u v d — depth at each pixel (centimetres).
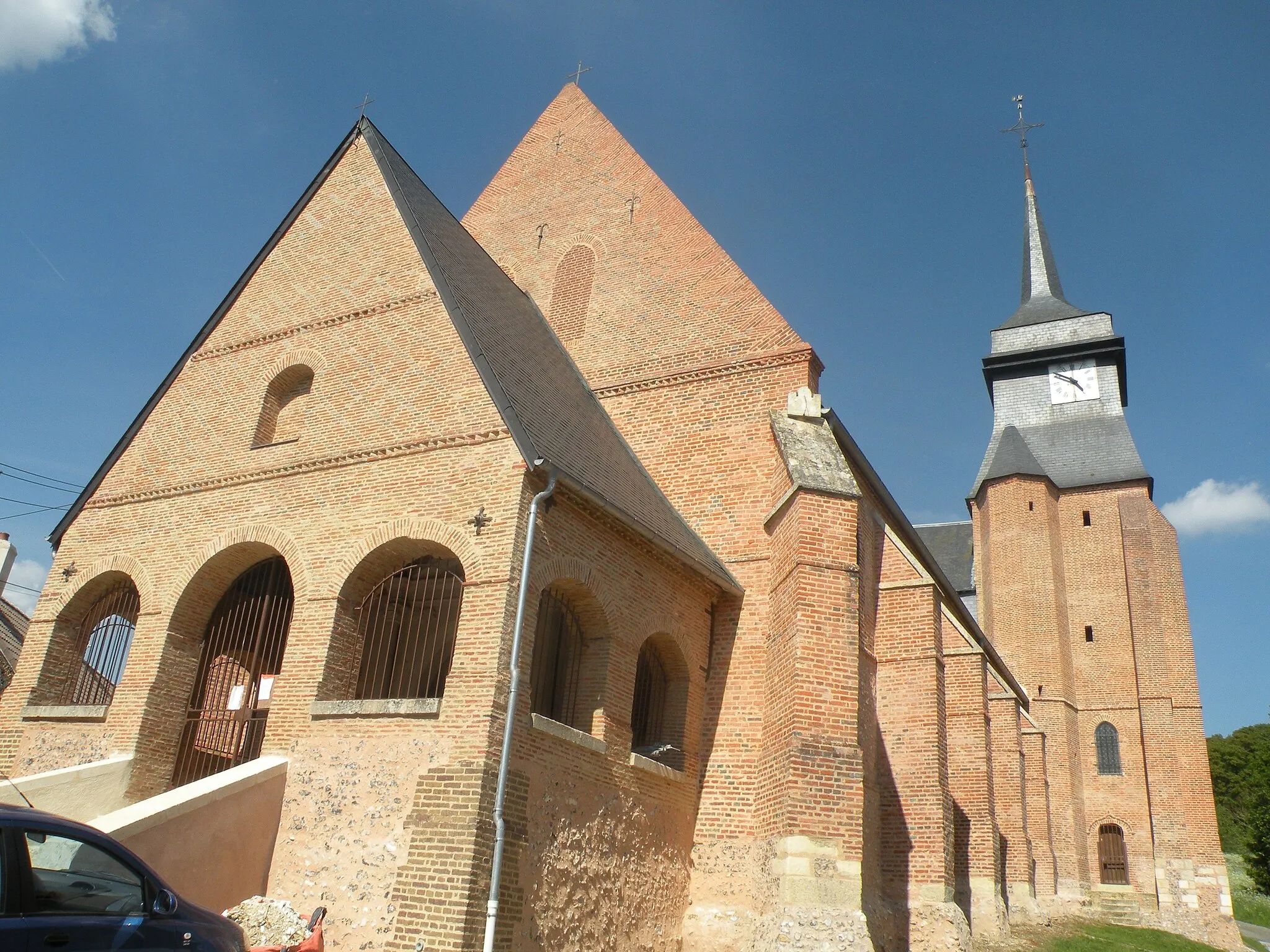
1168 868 3434
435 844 1073
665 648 1540
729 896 1441
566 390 1778
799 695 1394
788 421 1720
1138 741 3659
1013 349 4562
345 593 1331
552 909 1152
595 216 2275
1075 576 3997
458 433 1346
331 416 1506
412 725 1169
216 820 1126
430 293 1525
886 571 1880
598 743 1286
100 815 1302
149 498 1608
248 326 1716
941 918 1597
